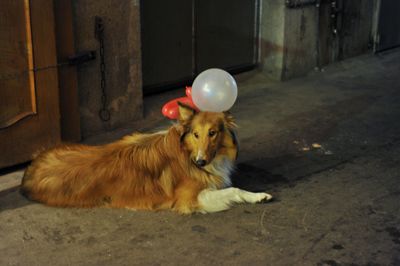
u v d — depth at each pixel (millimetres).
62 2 4387
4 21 4121
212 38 5777
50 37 4312
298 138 4836
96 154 3971
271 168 4391
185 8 5504
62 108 4539
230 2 5812
